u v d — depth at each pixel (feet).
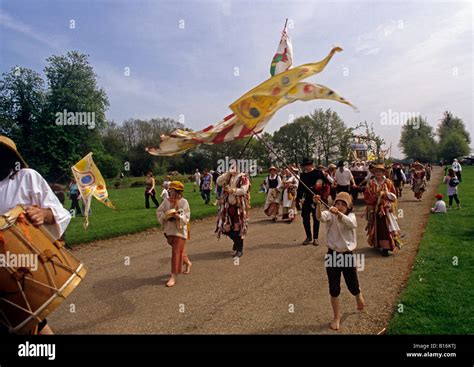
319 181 26.96
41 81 123.34
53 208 9.68
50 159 116.98
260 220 41.34
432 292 16.15
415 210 43.52
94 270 22.49
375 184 24.88
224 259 24.12
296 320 14.66
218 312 15.67
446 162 223.71
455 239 26.00
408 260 22.54
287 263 22.76
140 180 141.69
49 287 9.30
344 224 14.53
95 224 37.88
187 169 191.83
